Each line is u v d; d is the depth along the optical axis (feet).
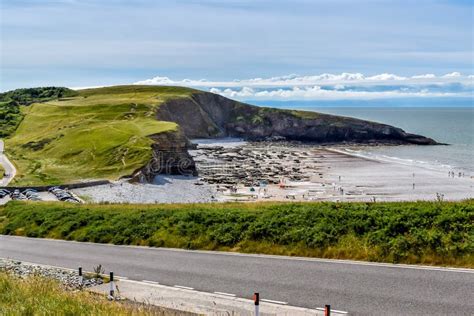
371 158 503.61
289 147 655.76
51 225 116.67
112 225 105.19
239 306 54.44
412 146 654.53
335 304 52.90
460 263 63.31
